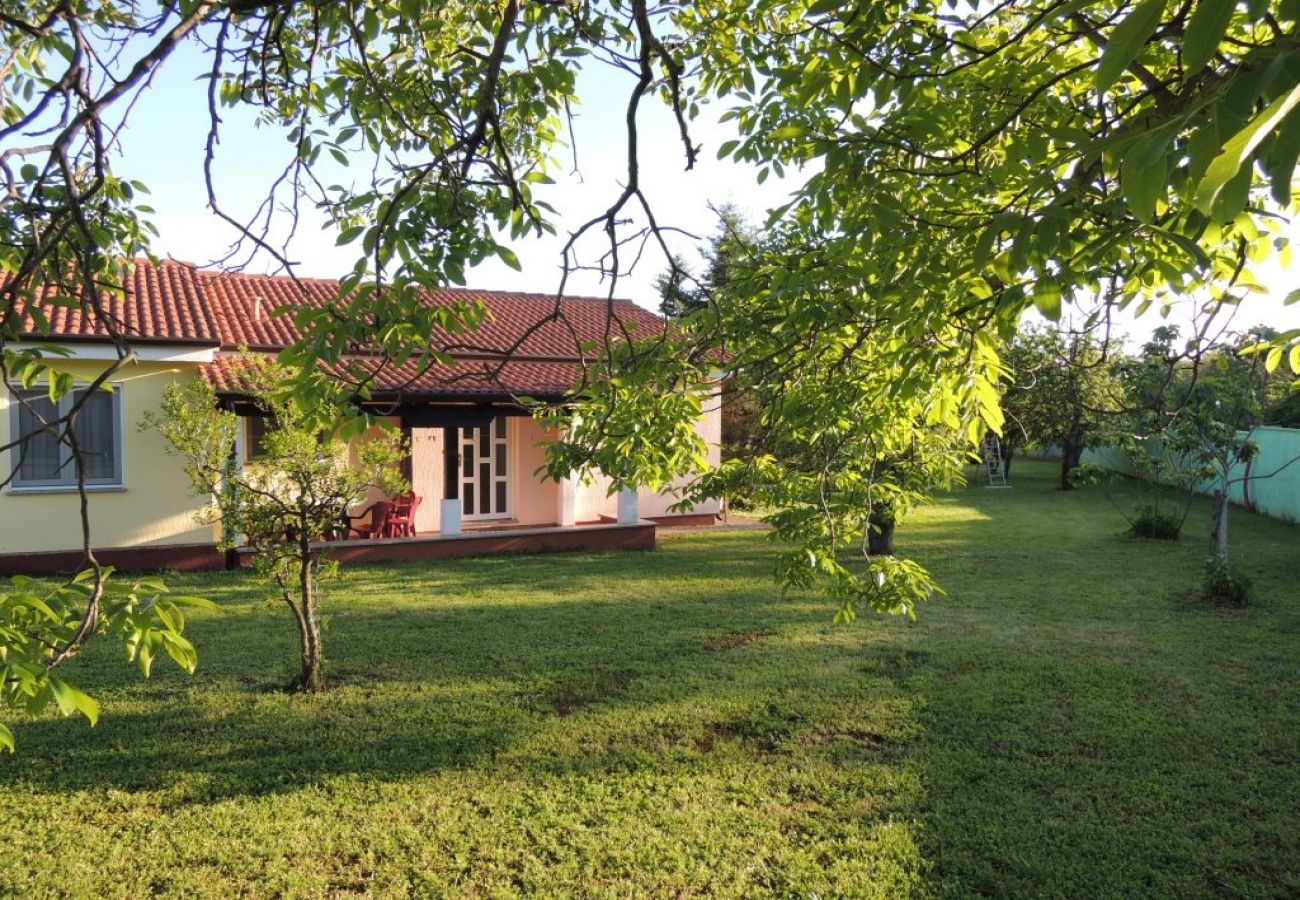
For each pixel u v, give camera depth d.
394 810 4.75
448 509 14.02
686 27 4.99
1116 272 3.25
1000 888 3.96
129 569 11.65
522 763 5.35
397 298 2.53
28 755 5.44
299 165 3.07
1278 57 0.96
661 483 4.95
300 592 7.24
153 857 4.27
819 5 2.92
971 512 19.95
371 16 2.94
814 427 4.74
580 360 3.33
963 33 3.67
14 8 3.44
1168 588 10.72
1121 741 5.62
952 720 6.02
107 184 3.36
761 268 4.37
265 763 5.35
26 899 3.91
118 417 11.62
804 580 5.07
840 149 3.21
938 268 3.15
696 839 4.44
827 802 4.84
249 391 7.49
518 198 2.86
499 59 2.69
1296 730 5.80
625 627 8.84
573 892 3.99
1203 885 3.98
